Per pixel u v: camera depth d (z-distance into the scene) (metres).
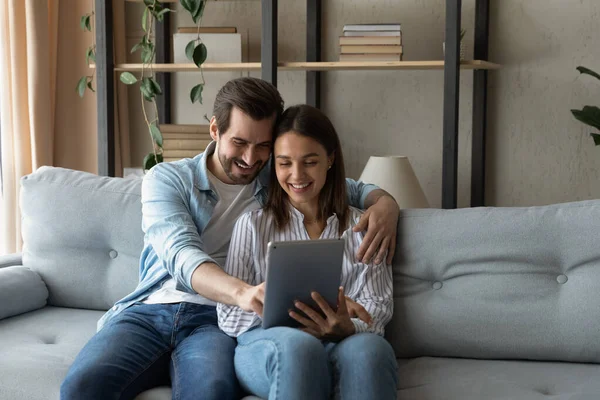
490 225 1.84
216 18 3.23
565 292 1.79
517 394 1.56
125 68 2.86
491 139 3.03
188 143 2.90
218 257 1.84
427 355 1.85
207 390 1.47
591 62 2.89
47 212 2.17
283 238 1.77
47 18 3.05
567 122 2.93
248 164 1.77
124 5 3.26
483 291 1.81
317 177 1.71
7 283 2.04
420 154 3.11
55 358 1.73
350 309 1.59
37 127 3.05
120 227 2.11
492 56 2.98
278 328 1.50
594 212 1.81
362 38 2.74
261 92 1.75
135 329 1.68
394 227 1.83
